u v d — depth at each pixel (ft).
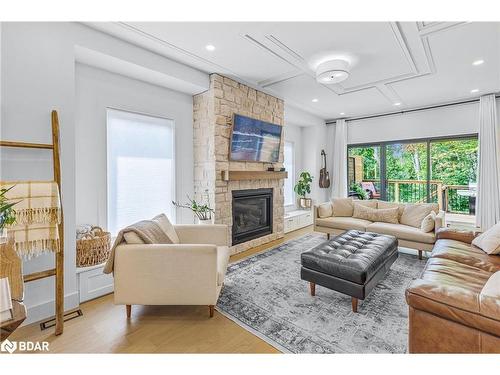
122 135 9.62
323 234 15.67
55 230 5.77
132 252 6.20
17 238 5.32
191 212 11.87
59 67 6.75
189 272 6.21
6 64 5.94
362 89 12.90
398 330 5.97
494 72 10.72
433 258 7.22
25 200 5.45
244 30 7.64
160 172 10.78
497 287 3.99
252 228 13.19
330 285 7.04
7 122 5.98
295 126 19.58
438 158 15.80
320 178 19.53
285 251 12.21
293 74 11.02
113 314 6.73
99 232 8.40
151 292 6.23
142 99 10.07
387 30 7.63
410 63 9.88
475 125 14.32
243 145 12.12
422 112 16.19
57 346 5.46
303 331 5.95
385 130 17.75
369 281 6.79
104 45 7.71
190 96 11.80
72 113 6.98
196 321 6.39
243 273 9.45
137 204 10.09
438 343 3.92
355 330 5.98
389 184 17.83
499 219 12.99
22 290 4.62
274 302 7.31
